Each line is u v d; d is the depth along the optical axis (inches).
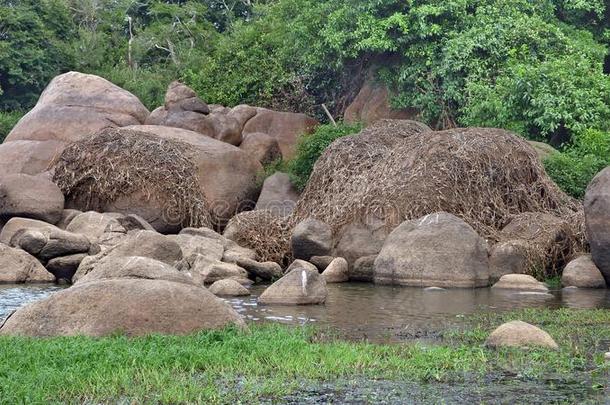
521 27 1440.7
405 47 1517.0
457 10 1481.3
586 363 550.9
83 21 2508.6
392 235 1017.5
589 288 957.2
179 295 607.5
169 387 482.3
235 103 1833.2
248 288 971.3
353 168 1187.9
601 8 1588.3
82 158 1301.7
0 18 2193.7
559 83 1342.3
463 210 1081.4
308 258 1095.0
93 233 1136.8
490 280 989.8
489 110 1368.1
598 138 1264.8
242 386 490.3
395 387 492.7
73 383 480.4
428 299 874.1
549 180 1152.2
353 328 695.1
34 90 2262.6
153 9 2549.2
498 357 562.9
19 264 1025.5
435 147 1112.8
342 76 1713.8
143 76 2279.8
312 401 464.8
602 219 939.3
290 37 1683.1
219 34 2486.5
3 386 462.9
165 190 1285.7
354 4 1526.8
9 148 1486.2
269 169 1485.0
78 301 601.3
